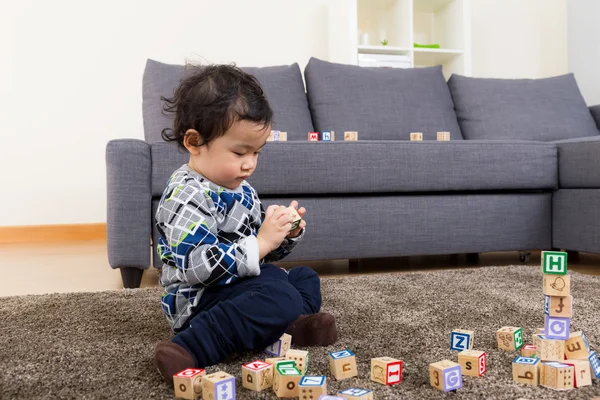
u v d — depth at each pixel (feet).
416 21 12.75
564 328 2.67
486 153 6.67
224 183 3.21
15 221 10.62
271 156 6.02
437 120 8.86
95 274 6.63
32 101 10.64
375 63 10.95
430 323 3.71
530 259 7.65
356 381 2.64
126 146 5.61
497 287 4.98
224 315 2.87
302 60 11.79
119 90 11.02
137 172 5.63
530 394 2.46
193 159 3.23
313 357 3.01
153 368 2.86
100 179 11.02
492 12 12.75
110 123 11.01
